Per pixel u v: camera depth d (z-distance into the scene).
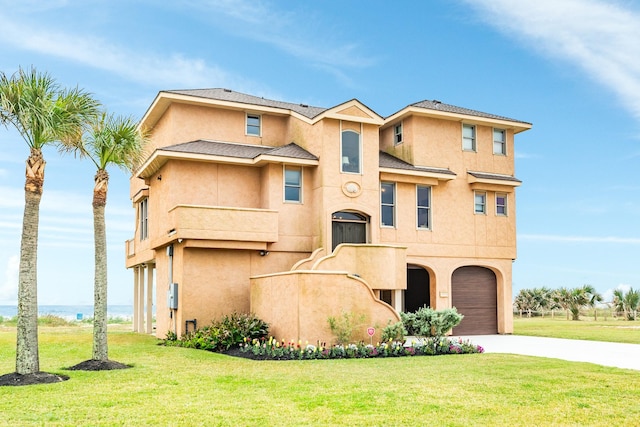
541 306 55.56
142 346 18.36
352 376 11.93
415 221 25.06
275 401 9.42
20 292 11.57
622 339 22.03
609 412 8.88
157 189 23.72
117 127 13.69
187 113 24.05
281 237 22.19
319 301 17.14
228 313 20.91
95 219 13.56
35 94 11.45
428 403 9.36
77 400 9.43
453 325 19.39
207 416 8.43
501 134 28.03
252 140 25.06
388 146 27.70
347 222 22.97
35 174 11.70
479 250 26.36
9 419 8.17
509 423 8.23
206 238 20.30
